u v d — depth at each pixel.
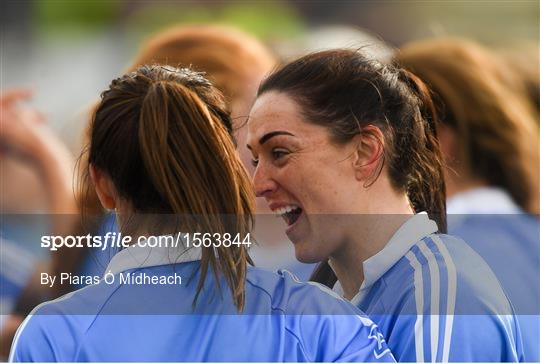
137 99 4.75
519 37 23.78
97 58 22.78
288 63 5.43
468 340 4.95
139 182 4.73
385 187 5.31
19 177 8.66
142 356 4.59
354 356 4.68
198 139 4.71
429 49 8.19
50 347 4.60
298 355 4.64
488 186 7.91
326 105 5.23
